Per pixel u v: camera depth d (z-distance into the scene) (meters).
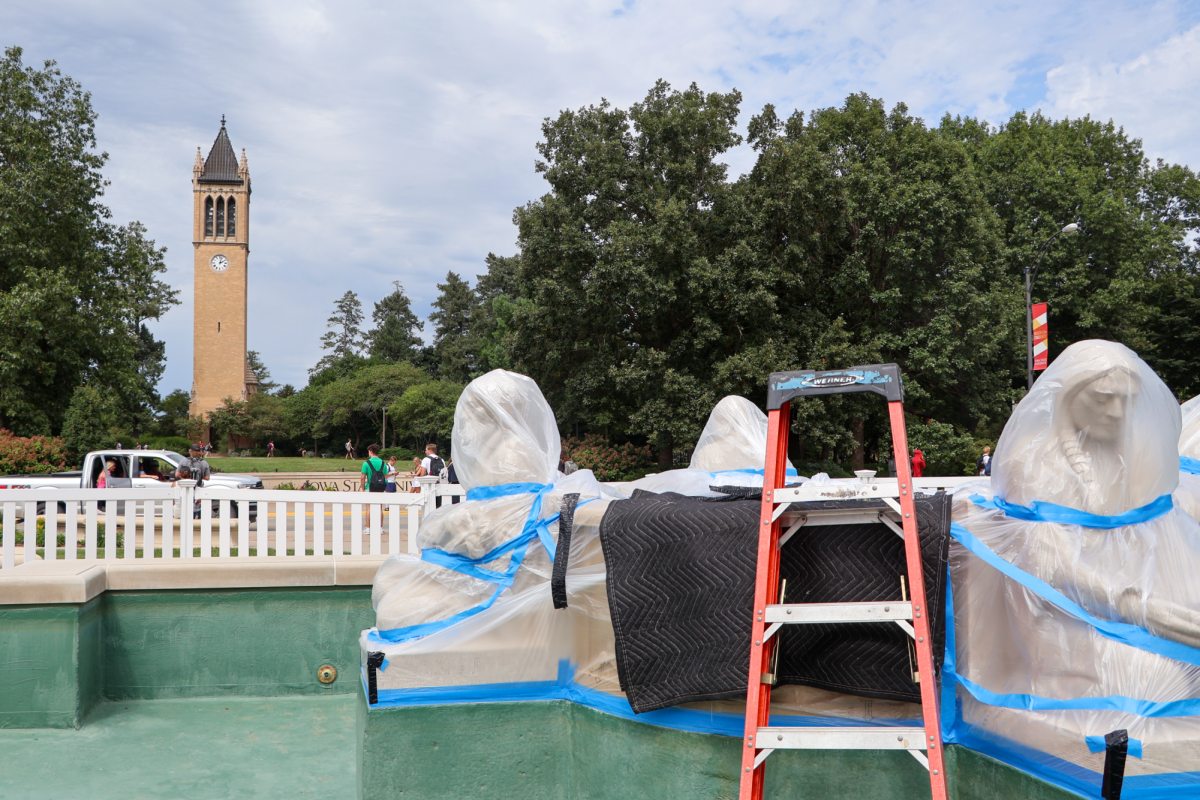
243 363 76.56
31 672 4.60
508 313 58.97
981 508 2.58
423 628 3.22
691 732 2.77
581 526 3.09
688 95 27.31
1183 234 35.59
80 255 28.81
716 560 2.64
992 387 26.98
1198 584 2.21
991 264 25.64
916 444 24.53
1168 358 36.31
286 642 5.21
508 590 3.24
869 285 25.23
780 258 26.12
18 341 26.98
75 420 27.80
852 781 2.63
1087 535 2.29
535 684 3.21
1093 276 31.17
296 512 5.70
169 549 5.58
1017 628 2.40
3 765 4.14
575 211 26.56
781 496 2.34
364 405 71.38
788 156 24.88
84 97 29.41
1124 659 2.19
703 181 27.30
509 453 3.27
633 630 2.71
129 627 5.07
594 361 26.84
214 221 76.62
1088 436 2.31
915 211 24.06
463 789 3.17
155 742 4.46
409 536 5.91
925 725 2.13
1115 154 34.94
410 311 105.81
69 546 5.48
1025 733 2.33
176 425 73.94
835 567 2.50
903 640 2.46
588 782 3.07
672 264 25.28
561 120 27.50
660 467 27.86
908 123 26.64
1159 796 2.09
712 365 25.89
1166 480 2.26
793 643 2.59
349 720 4.82
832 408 24.38
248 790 3.90
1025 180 30.19
